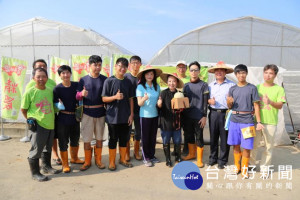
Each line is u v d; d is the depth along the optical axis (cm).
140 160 481
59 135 407
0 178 389
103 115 425
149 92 427
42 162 413
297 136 625
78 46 922
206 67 591
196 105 438
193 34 910
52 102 389
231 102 391
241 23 899
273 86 401
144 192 347
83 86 405
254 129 386
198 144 444
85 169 425
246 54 912
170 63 845
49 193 340
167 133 437
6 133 668
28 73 725
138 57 463
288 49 895
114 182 379
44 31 928
